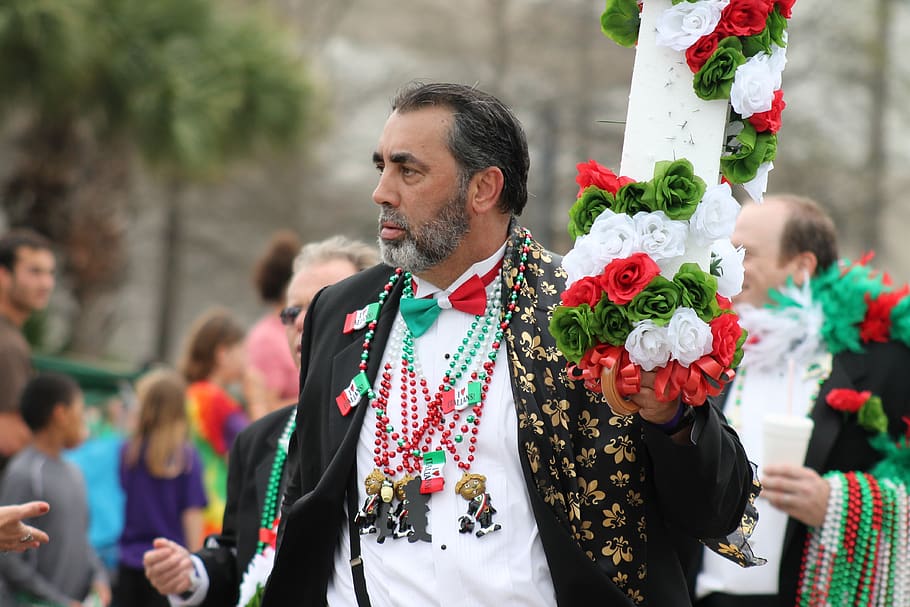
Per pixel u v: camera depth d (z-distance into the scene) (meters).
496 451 7.95
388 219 8.12
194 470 19.05
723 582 11.24
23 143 34.97
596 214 7.34
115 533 18.86
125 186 36.53
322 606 8.31
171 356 64.00
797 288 12.05
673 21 7.36
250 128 36.81
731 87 7.25
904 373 11.45
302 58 40.00
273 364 18.72
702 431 7.36
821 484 10.92
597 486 7.87
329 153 64.81
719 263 7.35
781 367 11.82
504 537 7.83
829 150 59.06
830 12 59.47
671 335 7.01
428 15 66.94
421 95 8.20
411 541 7.96
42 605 14.12
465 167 8.09
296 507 8.25
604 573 7.72
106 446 19.05
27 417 14.94
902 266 66.31
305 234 64.81
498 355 8.17
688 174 7.21
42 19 31.59
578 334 7.25
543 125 45.84
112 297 37.31
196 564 10.34
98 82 33.84
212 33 35.91
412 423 8.16
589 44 60.97
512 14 63.34
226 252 65.75
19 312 17.75
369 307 8.57
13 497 14.65
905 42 61.84
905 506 10.95
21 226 35.06
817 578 11.05
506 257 8.38
